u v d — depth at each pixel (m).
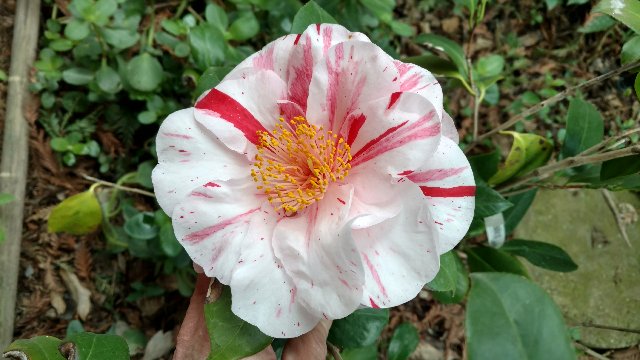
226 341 0.14
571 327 0.28
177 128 0.15
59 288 0.26
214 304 0.15
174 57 0.27
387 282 0.13
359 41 0.14
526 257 0.23
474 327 0.12
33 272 0.26
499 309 0.12
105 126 0.27
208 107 0.15
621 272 0.29
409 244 0.13
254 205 0.15
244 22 0.24
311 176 0.16
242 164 0.15
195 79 0.25
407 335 0.23
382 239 0.14
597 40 0.33
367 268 0.14
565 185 0.19
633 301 0.29
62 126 0.27
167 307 0.27
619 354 0.28
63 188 0.27
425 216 0.13
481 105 0.32
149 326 0.27
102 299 0.27
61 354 0.14
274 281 0.14
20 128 0.26
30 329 0.26
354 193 0.15
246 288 0.14
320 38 0.15
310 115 0.15
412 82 0.15
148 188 0.27
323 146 0.15
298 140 0.15
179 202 0.14
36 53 0.27
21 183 0.26
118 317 0.26
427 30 0.33
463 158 0.14
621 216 0.30
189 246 0.14
